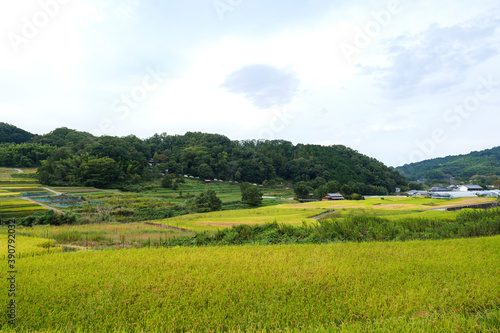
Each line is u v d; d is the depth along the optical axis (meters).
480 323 8.86
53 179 108.94
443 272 13.88
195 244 24.86
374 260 16.41
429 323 8.73
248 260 16.55
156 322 9.54
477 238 21.98
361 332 8.60
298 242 24.47
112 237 30.30
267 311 10.20
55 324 9.68
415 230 27.38
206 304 11.13
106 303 10.89
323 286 12.53
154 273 14.34
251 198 95.06
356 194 112.94
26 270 14.70
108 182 113.75
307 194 117.25
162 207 75.25
